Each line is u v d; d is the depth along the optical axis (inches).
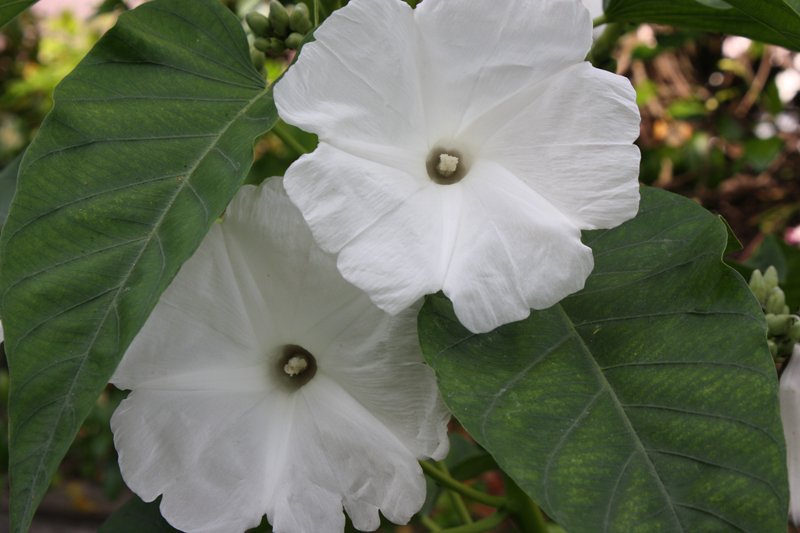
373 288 13.4
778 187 48.6
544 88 14.3
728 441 13.1
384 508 15.0
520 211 13.9
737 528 12.6
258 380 15.8
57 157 14.0
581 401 13.6
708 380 13.5
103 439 51.2
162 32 15.2
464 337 14.1
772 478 12.8
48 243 13.6
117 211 13.8
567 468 13.1
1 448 47.2
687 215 15.0
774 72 46.3
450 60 14.4
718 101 46.4
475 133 14.8
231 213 15.2
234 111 14.8
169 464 15.1
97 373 13.0
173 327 15.2
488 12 14.2
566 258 13.6
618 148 13.8
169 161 14.2
